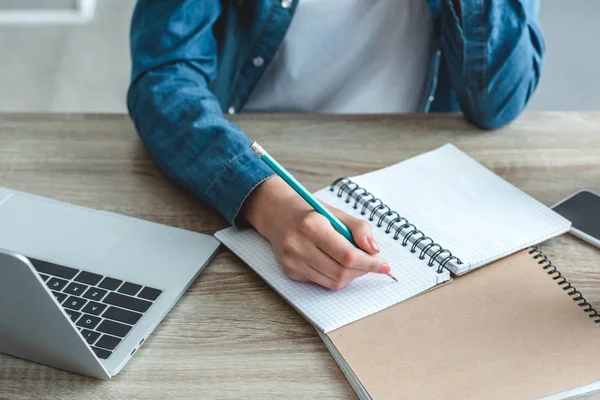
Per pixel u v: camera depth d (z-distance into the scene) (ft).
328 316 2.50
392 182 3.19
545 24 10.03
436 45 4.50
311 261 2.64
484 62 3.59
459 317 2.50
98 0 11.19
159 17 3.72
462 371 2.29
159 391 2.30
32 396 2.30
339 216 2.83
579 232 2.92
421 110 4.74
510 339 2.40
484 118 3.65
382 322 2.49
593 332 2.42
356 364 2.33
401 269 2.70
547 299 2.57
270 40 4.19
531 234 2.85
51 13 10.85
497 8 3.59
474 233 2.87
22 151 3.54
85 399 2.28
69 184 3.31
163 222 3.08
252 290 2.72
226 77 4.45
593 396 2.24
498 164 3.39
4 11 10.89
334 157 3.45
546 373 2.27
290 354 2.43
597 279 2.71
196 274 2.76
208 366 2.39
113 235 2.94
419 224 2.92
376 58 4.45
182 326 2.55
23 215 3.05
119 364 2.35
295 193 2.94
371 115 3.80
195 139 3.24
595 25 9.98
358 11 4.27
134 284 2.68
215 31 4.36
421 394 2.21
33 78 9.41
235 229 3.02
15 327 2.22
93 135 3.68
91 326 2.48
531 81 3.74
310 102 4.59
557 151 3.49
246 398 2.27
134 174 3.39
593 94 8.57
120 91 9.16
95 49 10.03
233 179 3.01
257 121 3.73
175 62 3.71
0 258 1.94
